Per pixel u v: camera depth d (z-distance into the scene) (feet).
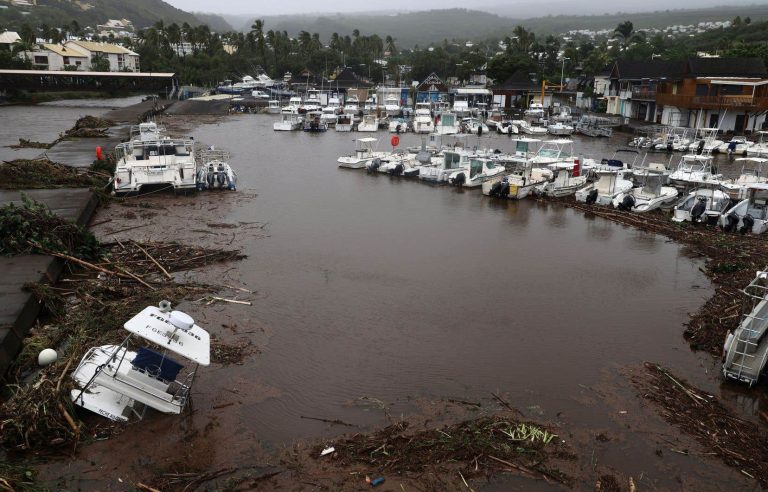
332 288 55.98
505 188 97.60
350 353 43.50
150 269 58.44
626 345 45.70
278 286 55.93
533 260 66.49
